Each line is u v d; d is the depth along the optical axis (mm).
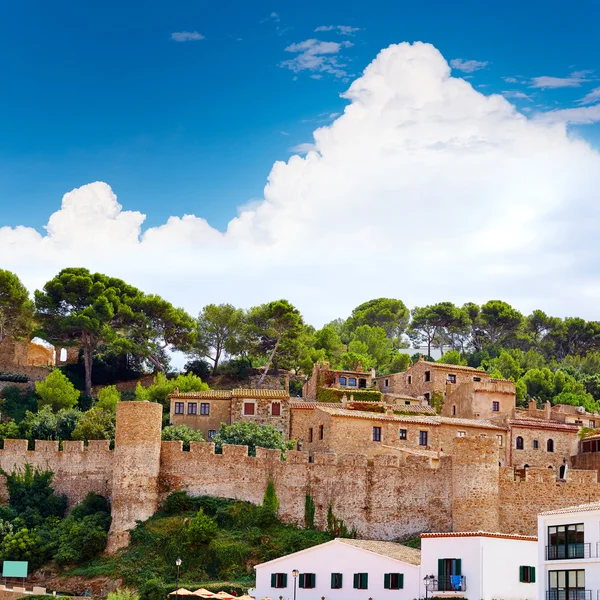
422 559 88188
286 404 130125
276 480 108375
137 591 97312
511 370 191000
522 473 109188
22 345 164750
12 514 109625
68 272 165375
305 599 92250
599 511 78000
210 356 172875
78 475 112812
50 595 95750
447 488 106125
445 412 147875
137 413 107438
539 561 81188
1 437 125125
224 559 100188
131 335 164875
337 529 106125
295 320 171375
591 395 184375
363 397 142250
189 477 109062
